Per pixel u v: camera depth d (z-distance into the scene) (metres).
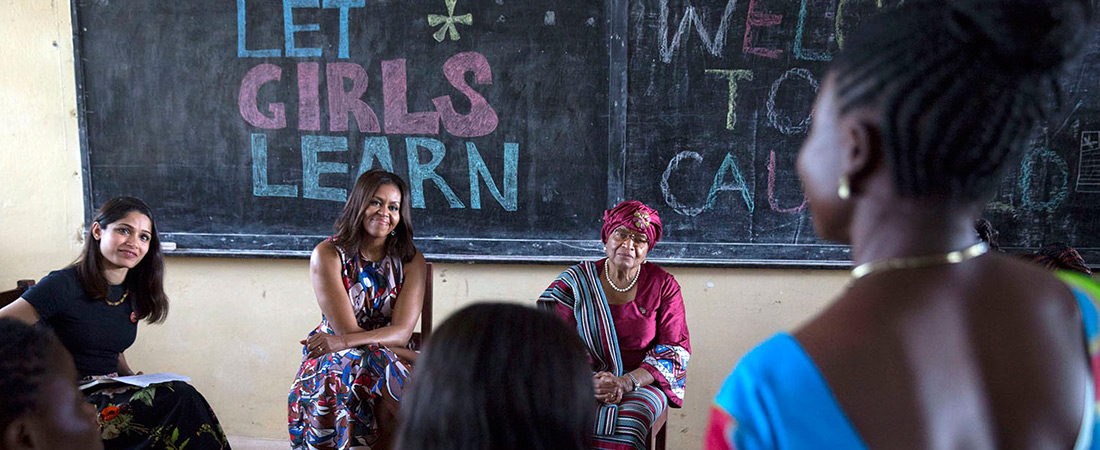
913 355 0.44
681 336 2.18
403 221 2.29
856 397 0.44
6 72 2.66
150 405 2.00
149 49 2.65
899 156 0.45
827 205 0.50
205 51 2.65
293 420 2.13
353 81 2.63
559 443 0.66
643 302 2.19
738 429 0.47
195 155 2.69
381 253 2.29
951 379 0.44
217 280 2.74
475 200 2.65
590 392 0.71
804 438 0.44
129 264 2.08
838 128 0.48
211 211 2.71
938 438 0.43
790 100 2.53
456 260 2.63
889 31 0.46
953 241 0.47
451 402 0.65
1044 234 2.52
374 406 2.09
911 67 0.45
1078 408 0.47
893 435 0.44
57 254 2.73
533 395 0.65
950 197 0.46
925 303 0.45
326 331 2.25
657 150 2.58
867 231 0.48
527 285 2.67
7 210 2.71
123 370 2.23
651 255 2.62
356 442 2.05
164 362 2.78
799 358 0.46
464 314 0.69
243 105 2.66
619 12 2.54
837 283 2.60
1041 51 0.43
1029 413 0.45
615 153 2.59
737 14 2.51
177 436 2.02
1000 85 0.44
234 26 2.63
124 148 2.70
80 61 2.66
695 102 2.55
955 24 0.44
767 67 2.52
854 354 0.45
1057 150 2.48
